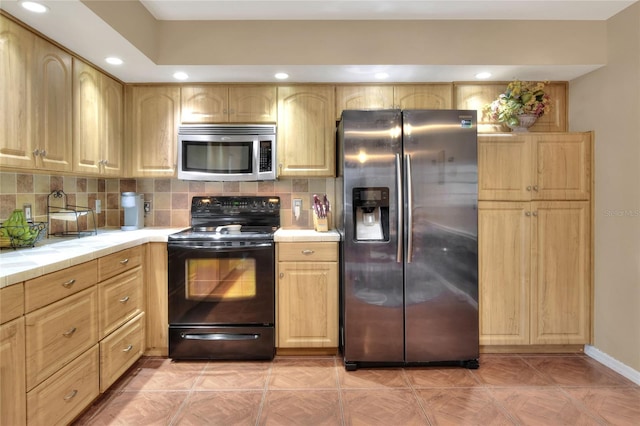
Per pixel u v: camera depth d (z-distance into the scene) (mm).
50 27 1874
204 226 3061
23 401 1422
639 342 2256
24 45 1809
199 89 2809
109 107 2582
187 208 3113
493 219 2596
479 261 2594
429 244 2418
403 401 2059
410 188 2369
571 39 2479
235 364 2506
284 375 2355
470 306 2445
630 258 2314
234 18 2432
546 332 2615
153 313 2539
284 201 3109
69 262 1670
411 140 2391
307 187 3109
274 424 1852
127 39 2047
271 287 2531
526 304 2607
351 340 2426
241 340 2529
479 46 2475
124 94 2795
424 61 2465
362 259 2416
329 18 2445
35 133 1872
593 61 2475
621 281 2379
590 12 2383
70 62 2160
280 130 2820
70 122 2154
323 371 2412
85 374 1819
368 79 2758
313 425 1843
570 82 2807
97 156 2432
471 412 1951
